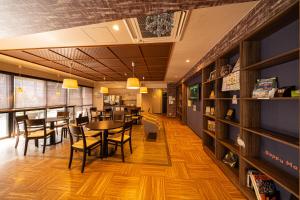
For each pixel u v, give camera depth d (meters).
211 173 2.82
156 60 4.50
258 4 1.80
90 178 2.63
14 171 2.84
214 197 2.16
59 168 2.97
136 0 0.94
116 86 10.91
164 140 5.01
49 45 3.13
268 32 1.88
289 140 1.48
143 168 3.01
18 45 3.14
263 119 2.12
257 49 2.14
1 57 4.17
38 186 2.39
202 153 3.83
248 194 2.05
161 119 9.77
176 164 3.19
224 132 3.16
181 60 4.49
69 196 2.16
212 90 3.97
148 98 13.31
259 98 1.87
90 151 3.63
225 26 2.38
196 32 2.58
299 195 1.29
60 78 7.34
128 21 2.16
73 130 2.95
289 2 1.39
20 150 3.93
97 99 10.79
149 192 2.27
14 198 2.12
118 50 3.53
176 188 2.37
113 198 2.13
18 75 5.17
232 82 2.54
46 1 0.90
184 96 8.11
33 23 1.19
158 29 2.37
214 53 3.22
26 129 3.64
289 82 1.68
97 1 0.92
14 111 5.10
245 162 2.21
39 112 6.29
